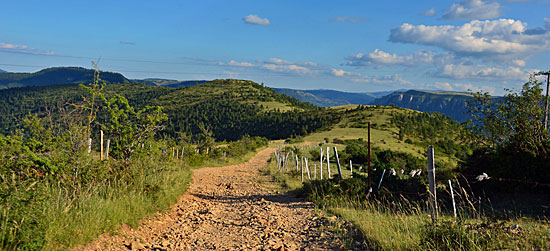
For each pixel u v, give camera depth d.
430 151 6.49
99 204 6.91
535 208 9.19
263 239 7.16
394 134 107.19
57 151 7.87
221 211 10.45
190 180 16.34
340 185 12.41
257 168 29.62
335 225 8.07
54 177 7.43
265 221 8.83
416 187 11.62
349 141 81.94
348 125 135.62
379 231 6.62
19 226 4.59
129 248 6.08
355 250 6.08
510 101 14.51
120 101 14.58
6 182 5.48
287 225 8.53
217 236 7.41
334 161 36.50
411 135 105.81
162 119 15.70
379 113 152.12
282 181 18.52
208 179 19.12
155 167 11.83
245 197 13.42
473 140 15.46
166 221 8.62
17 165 6.80
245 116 198.62
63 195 6.75
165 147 18.06
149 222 8.05
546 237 5.79
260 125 180.88
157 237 7.13
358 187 11.86
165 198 10.02
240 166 32.34
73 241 5.43
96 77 10.75
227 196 13.66
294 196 13.54
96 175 8.51
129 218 7.40
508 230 6.29
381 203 10.59
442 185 11.97
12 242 4.45
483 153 12.77
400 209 9.20
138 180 9.69
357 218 8.27
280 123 175.62
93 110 10.33
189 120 186.75
